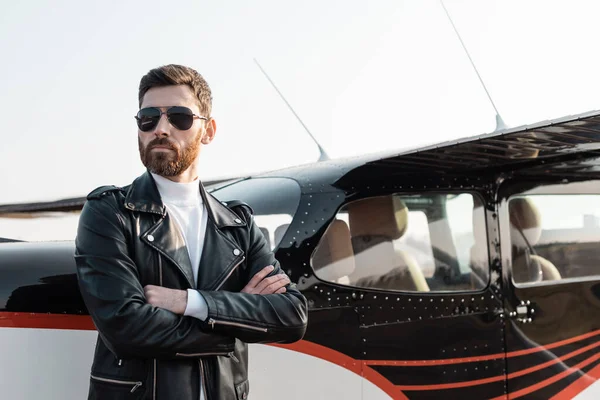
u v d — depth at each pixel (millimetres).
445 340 2572
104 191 1701
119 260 1596
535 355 2764
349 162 2719
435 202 2705
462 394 2578
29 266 2275
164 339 1539
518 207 2881
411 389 2477
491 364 2658
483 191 2793
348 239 2492
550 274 2891
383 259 2535
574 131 2254
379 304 2471
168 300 1589
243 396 1733
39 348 2188
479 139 2293
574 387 2852
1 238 3014
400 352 2477
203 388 1619
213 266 1706
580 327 2900
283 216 2482
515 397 2701
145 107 1741
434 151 2428
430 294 2580
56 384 2176
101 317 1546
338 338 2379
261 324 1662
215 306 1605
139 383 1571
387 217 2590
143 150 1747
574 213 3035
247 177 2943
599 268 3027
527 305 2779
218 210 1816
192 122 1747
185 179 1790
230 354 1709
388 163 2635
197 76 1805
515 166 2875
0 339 2193
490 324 2682
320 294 2381
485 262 2738
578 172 3053
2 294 2219
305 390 2303
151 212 1675
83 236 1644
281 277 1825
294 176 2693
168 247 1656
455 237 2709
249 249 1854
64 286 2225
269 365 2266
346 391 2363
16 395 2170
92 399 1627
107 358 1628
